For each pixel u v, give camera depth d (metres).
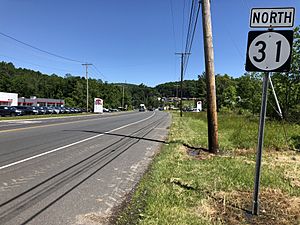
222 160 9.00
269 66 4.61
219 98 74.12
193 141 13.97
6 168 7.72
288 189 6.00
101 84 132.12
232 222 4.36
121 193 5.84
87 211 4.86
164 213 4.56
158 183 6.32
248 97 43.16
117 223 4.38
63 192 5.83
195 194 5.55
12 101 78.25
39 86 132.62
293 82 24.80
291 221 4.43
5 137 14.34
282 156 10.22
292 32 4.54
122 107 135.50
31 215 4.64
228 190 5.87
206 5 10.40
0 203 5.14
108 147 11.95
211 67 10.56
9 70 139.50
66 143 12.73
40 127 20.98
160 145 13.05
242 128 18.64
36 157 9.34
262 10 4.64
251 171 7.41
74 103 105.94
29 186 6.17
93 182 6.61
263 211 4.80
